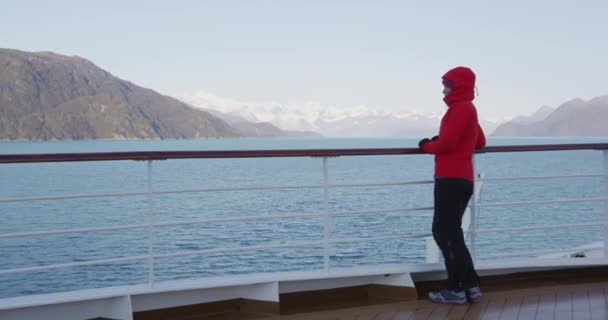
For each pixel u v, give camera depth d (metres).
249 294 4.27
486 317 4.00
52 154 3.42
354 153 4.20
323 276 4.30
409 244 15.96
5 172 63.72
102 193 3.63
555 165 73.06
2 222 23.72
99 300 3.87
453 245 4.25
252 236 17.58
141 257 3.86
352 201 28.03
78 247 17.44
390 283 4.58
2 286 13.39
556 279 5.09
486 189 35.34
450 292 4.33
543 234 17.59
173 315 4.04
